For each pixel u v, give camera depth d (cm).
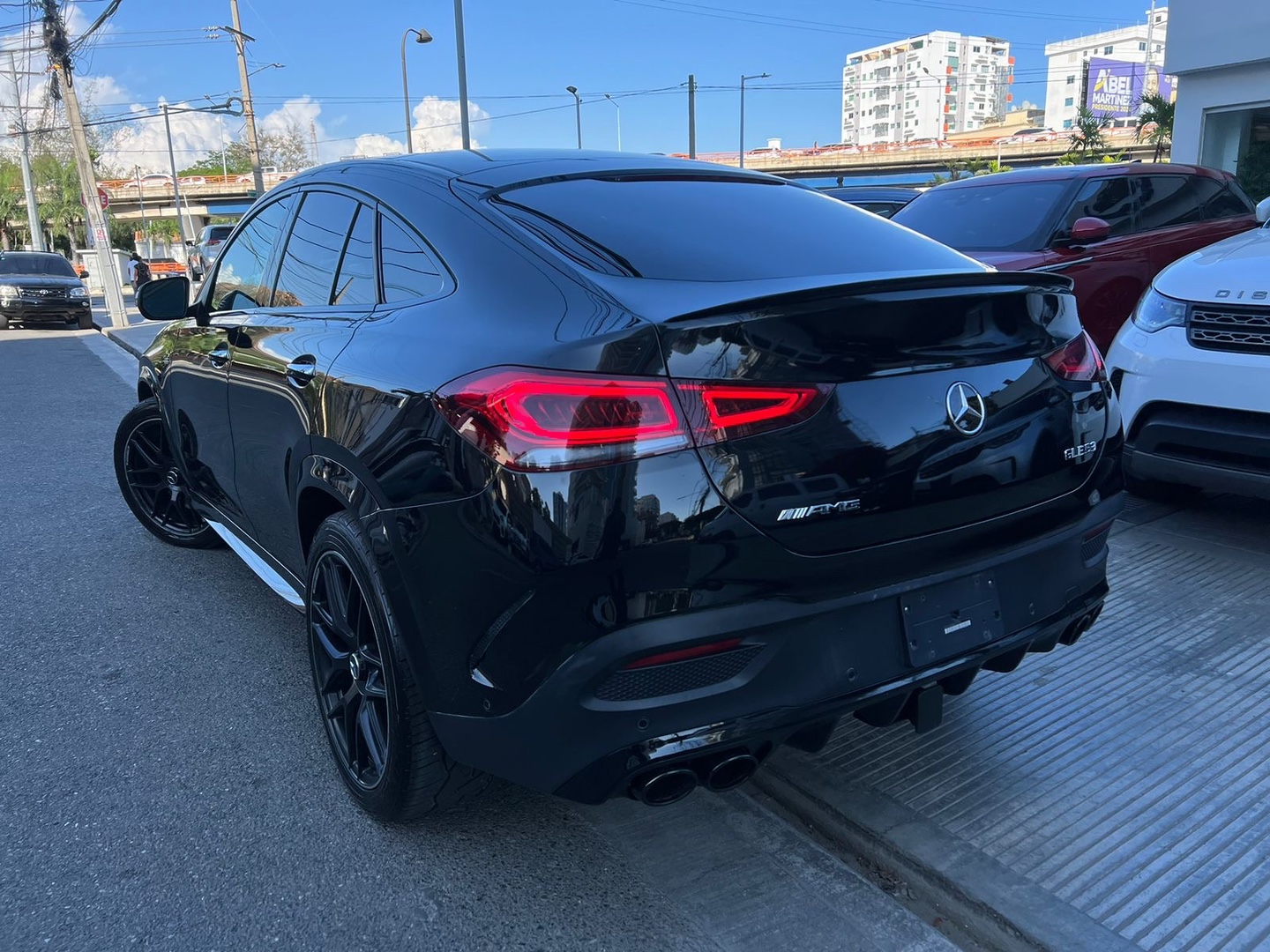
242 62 3369
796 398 188
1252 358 378
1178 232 656
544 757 194
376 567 222
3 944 216
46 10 2034
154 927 222
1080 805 256
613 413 181
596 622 183
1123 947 207
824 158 7094
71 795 276
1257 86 1143
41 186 6756
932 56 16388
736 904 228
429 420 207
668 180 279
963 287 210
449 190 261
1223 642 342
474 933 220
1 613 415
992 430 213
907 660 208
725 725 191
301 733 311
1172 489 484
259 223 364
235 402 335
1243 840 239
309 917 225
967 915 221
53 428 848
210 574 461
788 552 189
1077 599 244
